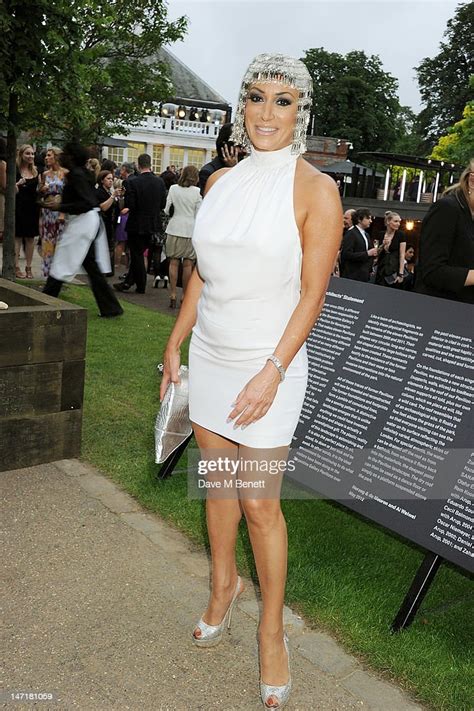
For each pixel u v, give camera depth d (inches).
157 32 658.8
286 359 79.3
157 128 1711.4
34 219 381.4
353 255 366.0
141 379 218.8
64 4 286.8
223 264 81.3
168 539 125.7
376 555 127.3
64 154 286.5
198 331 88.5
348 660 97.4
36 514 129.9
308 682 92.2
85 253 293.1
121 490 143.3
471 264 147.6
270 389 78.8
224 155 177.6
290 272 80.8
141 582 111.6
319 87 2431.1
